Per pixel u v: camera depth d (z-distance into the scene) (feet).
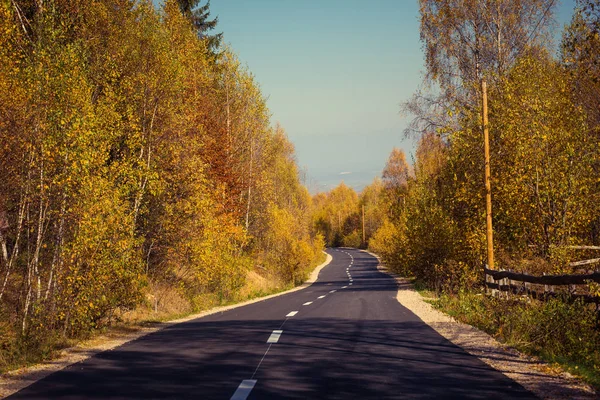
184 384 22.90
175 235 71.61
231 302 86.22
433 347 32.89
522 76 69.82
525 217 63.67
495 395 21.08
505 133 65.67
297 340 35.68
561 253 56.65
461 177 79.41
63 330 42.86
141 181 66.54
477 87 83.76
